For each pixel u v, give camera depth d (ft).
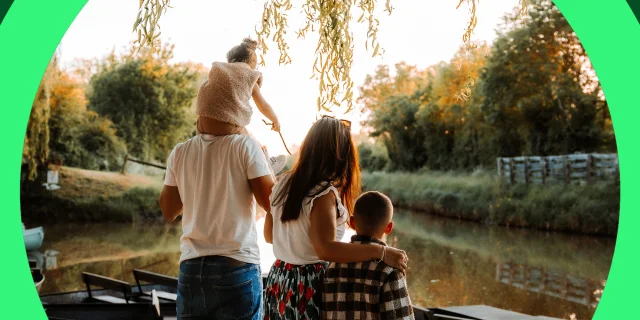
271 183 8.30
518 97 73.41
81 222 71.05
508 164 69.31
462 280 33.86
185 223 8.37
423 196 77.71
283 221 7.88
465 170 81.25
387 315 7.39
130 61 81.71
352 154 8.05
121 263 40.42
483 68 75.56
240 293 8.06
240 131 8.62
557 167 64.08
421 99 90.43
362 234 7.73
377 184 89.04
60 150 77.66
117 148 80.48
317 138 7.90
